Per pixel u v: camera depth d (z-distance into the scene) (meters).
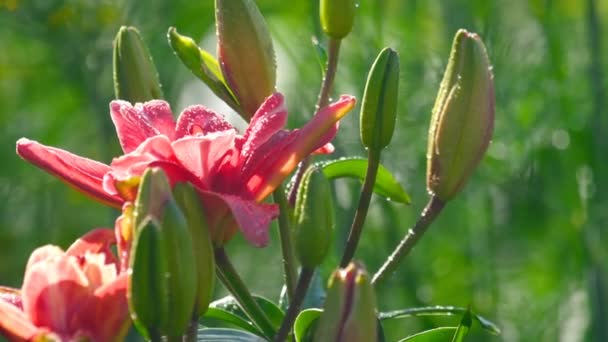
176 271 0.97
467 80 1.08
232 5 1.10
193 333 1.01
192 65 1.12
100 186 1.04
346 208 1.54
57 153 1.04
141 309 0.97
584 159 1.80
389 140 1.07
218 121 1.06
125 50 1.13
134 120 1.05
